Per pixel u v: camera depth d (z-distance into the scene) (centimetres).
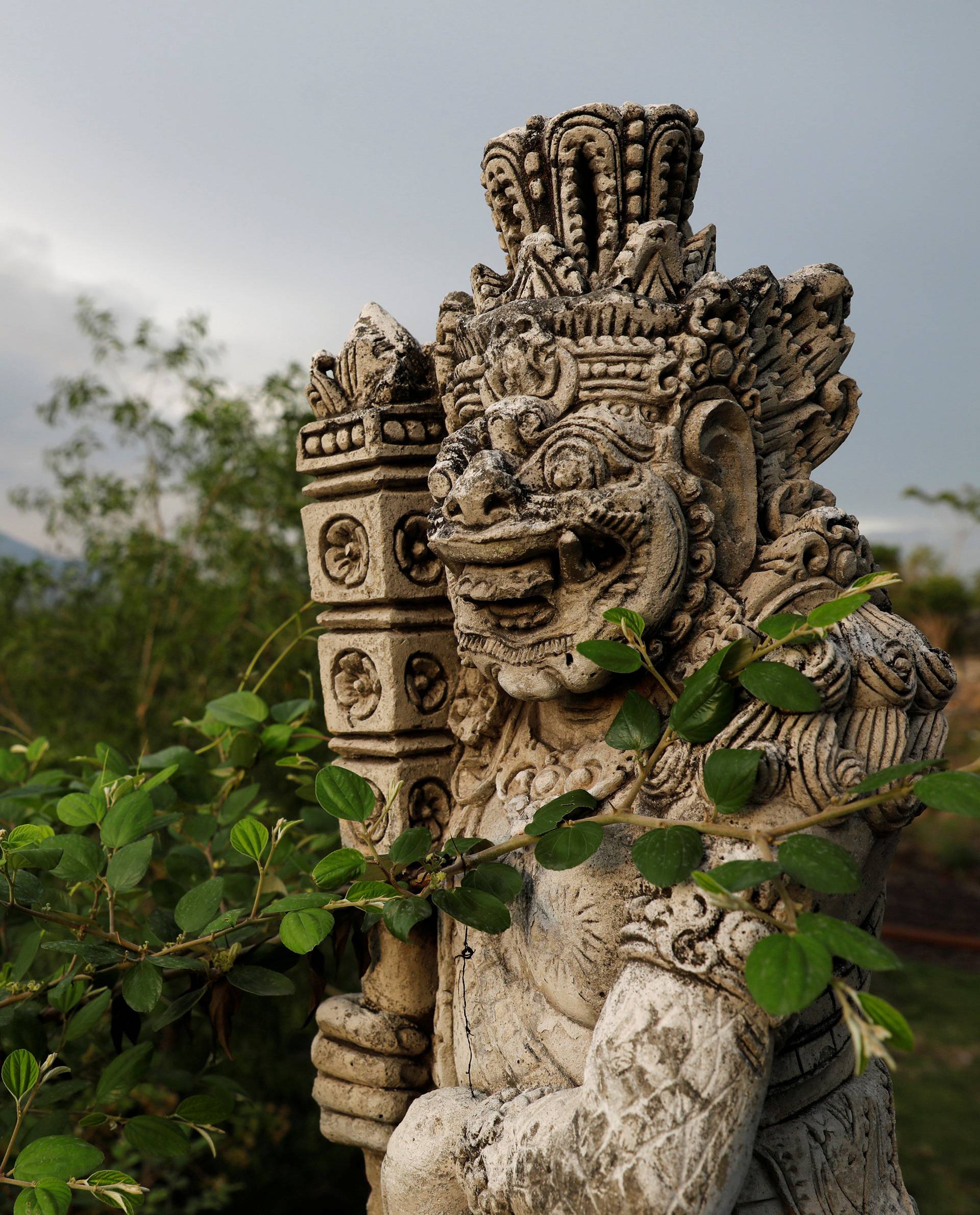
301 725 168
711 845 95
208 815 158
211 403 374
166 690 374
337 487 136
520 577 105
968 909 650
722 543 112
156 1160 294
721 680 98
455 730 129
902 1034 73
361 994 138
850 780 96
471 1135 102
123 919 157
